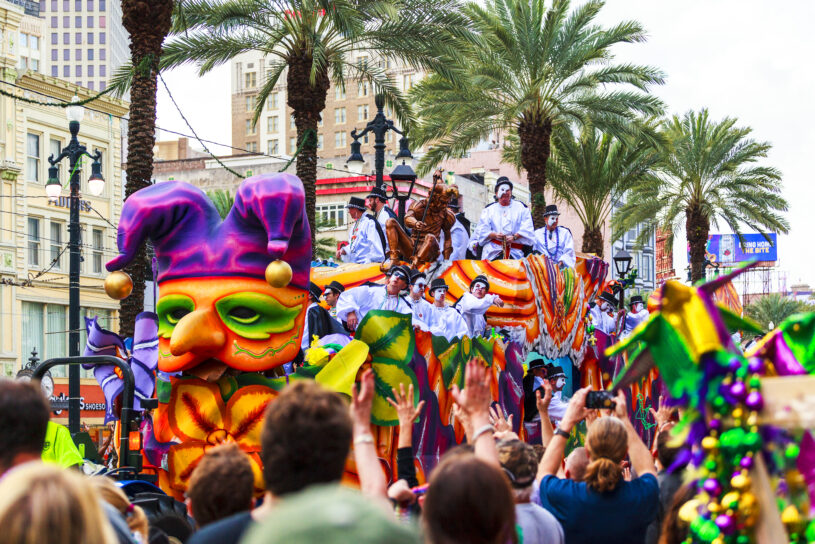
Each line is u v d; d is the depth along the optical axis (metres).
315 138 21.45
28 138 43.75
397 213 13.92
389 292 10.75
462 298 11.82
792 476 3.56
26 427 3.65
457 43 21.34
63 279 45.03
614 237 39.19
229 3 20.70
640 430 16.31
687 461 4.00
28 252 43.59
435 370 10.40
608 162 32.00
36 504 2.26
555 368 13.30
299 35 21.19
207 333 7.61
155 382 8.38
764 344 3.79
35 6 106.12
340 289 11.29
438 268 12.80
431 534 3.21
